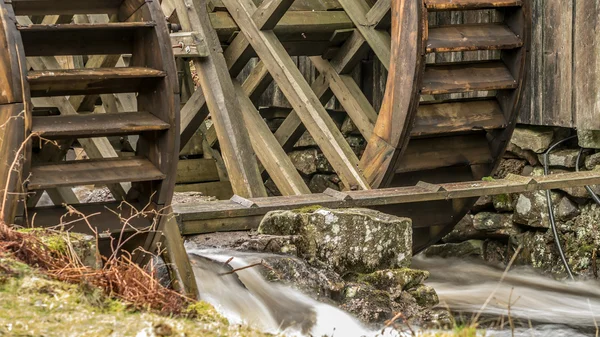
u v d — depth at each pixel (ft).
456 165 31.40
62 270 15.78
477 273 33.60
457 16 34.81
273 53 32.40
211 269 22.45
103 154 35.45
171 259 21.50
